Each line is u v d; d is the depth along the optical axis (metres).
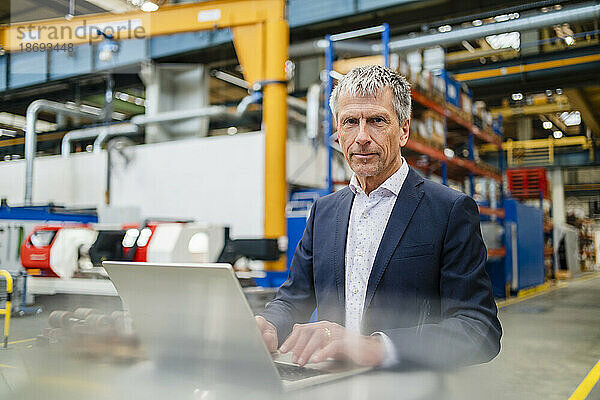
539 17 6.71
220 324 0.44
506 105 14.49
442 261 0.77
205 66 8.53
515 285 8.42
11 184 6.23
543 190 11.57
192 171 7.68
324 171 8.12
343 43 7.73
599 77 8.88
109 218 6.29
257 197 7.25
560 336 4.46
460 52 10.62
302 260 0.96
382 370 0.50
